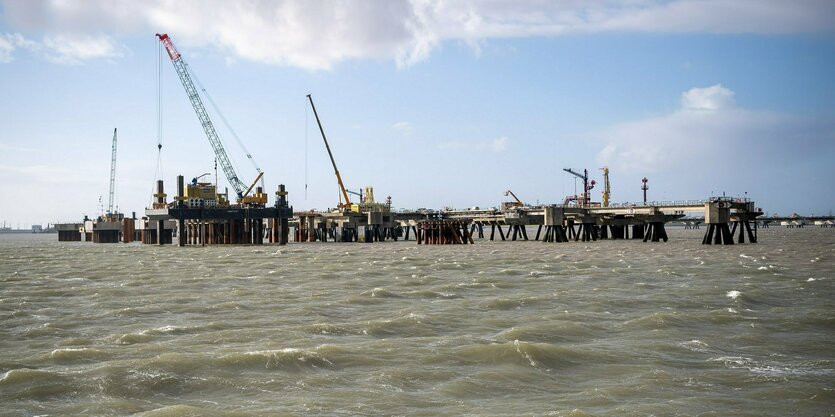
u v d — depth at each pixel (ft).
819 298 175.94
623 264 284.20
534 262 300.61
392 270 266.98
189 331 138.92
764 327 138.41
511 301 172.55
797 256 330.54
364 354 116.57
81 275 262.26
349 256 366.84
